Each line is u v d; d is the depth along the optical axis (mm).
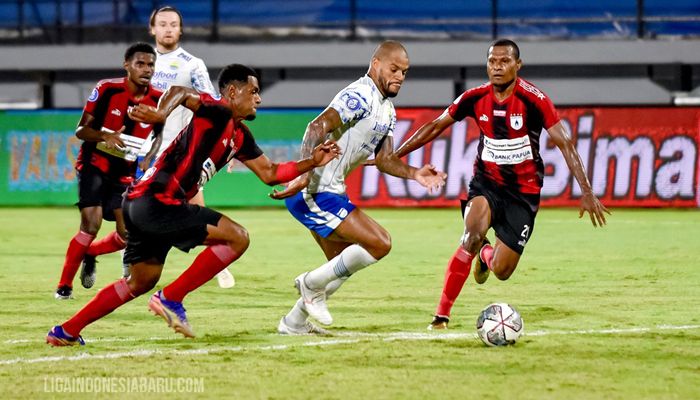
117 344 21000
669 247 41188
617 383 17391
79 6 74375
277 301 27688
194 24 74875
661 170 58125
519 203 24375
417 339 21562
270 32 75375
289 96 73375
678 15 71875
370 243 21688
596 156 58375
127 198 19859
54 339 20578
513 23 72375
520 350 20297
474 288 30141
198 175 19844
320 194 22219
